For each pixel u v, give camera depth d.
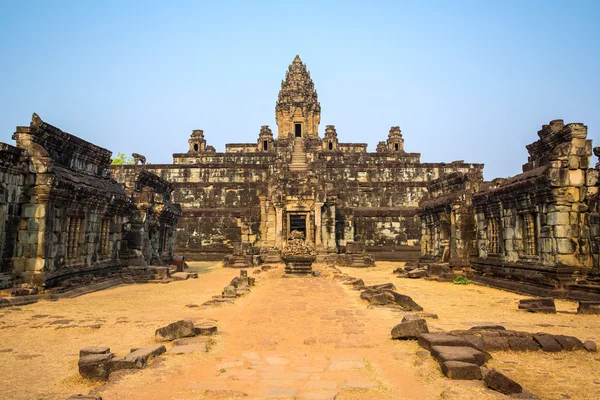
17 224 16.12
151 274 22.75
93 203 20.05
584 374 7.38
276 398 6.17
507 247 20.47
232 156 63.28
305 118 69.69
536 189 17.80
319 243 39.00
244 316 12.54
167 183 31.83
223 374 7.23
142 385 6.68
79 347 9.05
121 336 9.98
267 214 41.19
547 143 19.14
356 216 45.28
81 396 5.97
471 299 16.28
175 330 9.55
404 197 49.12
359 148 69.25
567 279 16.38
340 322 11.52
